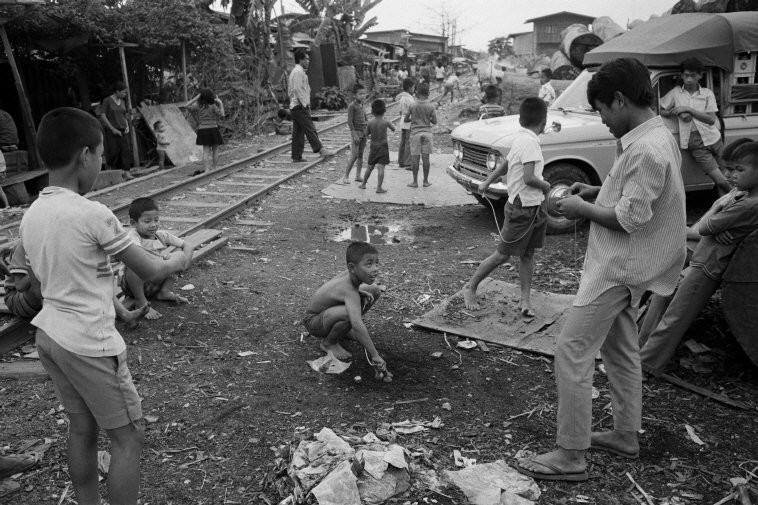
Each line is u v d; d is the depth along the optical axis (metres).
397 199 9.99
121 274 5.18
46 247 2.38
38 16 11.24
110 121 11.84
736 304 3.94
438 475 3.15
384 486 2.95
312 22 26.62
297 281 6.28
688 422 3.72
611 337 3.33
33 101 13.91
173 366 4.41
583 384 3.12
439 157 13.98
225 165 12.44
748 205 3.74
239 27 19.47
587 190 3.49
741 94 7.76
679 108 7.34
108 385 2.47
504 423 3.73
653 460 3.36
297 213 9.21
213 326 5.11
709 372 4.26
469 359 4.56
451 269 6.64
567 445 3.15
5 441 3.51
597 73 3.02
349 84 28.92
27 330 4.80
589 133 7.60
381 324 5.20
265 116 19.19
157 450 3.43
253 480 3.18
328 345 4.53
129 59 14.95
